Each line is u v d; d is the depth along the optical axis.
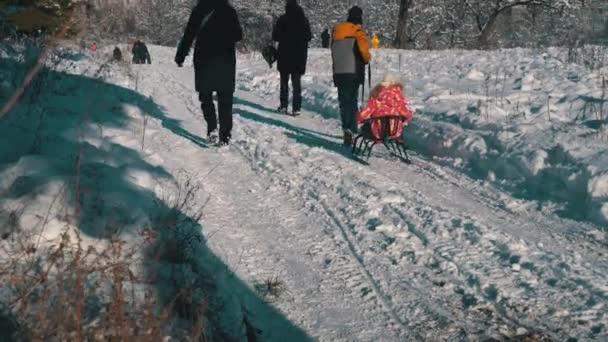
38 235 3.50
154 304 3.06
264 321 3.72
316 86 13.76
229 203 5.91
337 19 55.72
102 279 3.15
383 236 5.12
